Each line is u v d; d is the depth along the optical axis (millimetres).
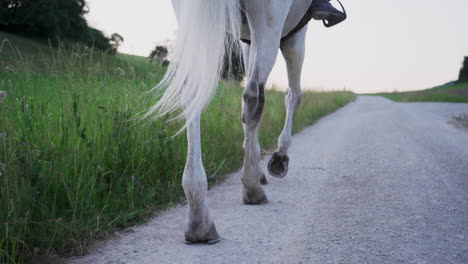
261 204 3703
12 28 31750
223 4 2311
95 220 2861
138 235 2871
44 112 3527
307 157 6449
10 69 3670
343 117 16203
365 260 2418
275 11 2873
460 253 2543
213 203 3768
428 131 10141
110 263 2383
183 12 2305
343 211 3465
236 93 9008
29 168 2803
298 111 13234
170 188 3877
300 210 3504
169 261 2408
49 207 2875
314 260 2418
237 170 5285
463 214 3375
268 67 2990
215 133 5758
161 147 4195
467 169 5281
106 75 4465
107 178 3590
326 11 3799
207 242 2688
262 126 8094
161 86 2504
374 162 5891
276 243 2701
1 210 2438
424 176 4863
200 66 2318
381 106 26375
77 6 31922
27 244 2475
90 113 3896
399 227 3035
